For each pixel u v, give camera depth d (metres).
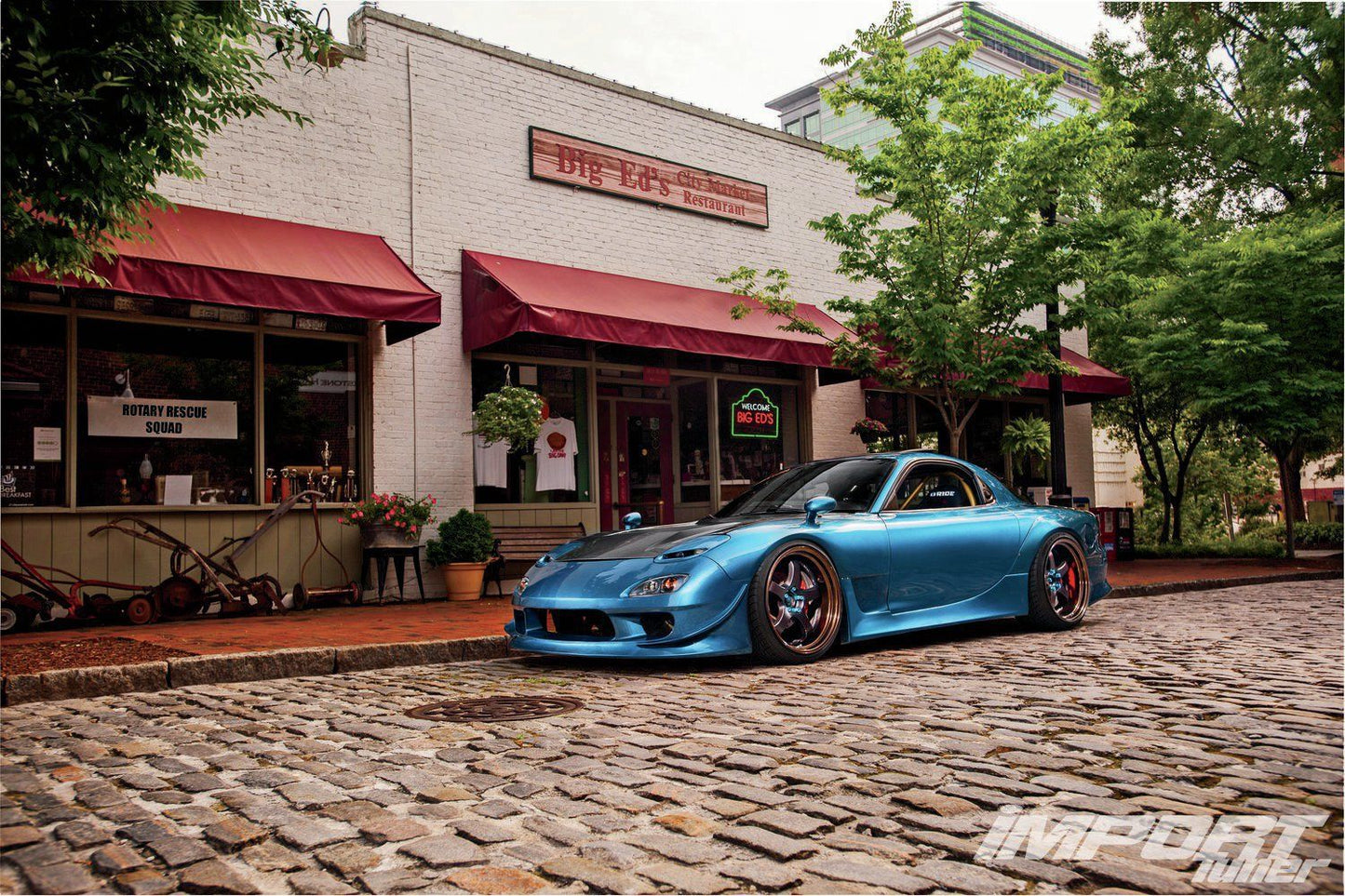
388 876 2.20
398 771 3.17
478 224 10.75
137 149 5.35
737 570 5.34
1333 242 14.70
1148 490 24.70
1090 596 7.13
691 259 12.61
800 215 13.91
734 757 3.25
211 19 5.52
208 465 8.97
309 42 6.17
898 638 6.60
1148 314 15.72
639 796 2.82
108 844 2.47
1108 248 10.02
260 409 9.25
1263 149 19.38
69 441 8.27
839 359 10.89
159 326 8.84
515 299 9.63
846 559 5.75
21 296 8.16
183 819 2.67
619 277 11.72
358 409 9.88
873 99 9.82
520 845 2.40
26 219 5.20
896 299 9.99
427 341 10.27
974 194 10.02
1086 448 17.56
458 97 10.71
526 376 11.10
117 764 3.39
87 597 7.74
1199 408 14.96
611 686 4.91
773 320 12.26
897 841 2.38
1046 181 9.67
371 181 10.03
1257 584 11.62
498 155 10.96
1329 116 18.83
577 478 11.40
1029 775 2.96
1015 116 9.81
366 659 5.84
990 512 6.72
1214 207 20.77
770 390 13.52
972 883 2.10
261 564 9.16
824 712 4.04
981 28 44.91
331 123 9.82
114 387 8.56
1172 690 4.34
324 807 2.77
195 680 5.28
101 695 4.98
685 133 12.69
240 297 8.02
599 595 5.35
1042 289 9.83
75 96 4.83
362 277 8.90
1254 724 3.61
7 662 5.44
